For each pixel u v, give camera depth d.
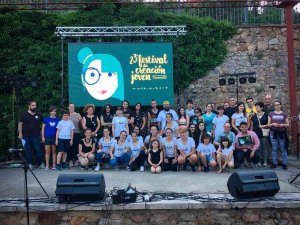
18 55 11.27
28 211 5.12
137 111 9.51
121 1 11.73
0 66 11.20
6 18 11.29
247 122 8.59
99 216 5.42
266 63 11.64
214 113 9.20
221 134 8.34
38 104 11.12
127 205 5.37
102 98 10.69
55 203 5.42
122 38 11.63
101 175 5.56
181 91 11.61
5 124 10.74
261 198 5.52
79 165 8.94
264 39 11.70
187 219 5.45
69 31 11.29
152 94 10.80
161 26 10.72
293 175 7.39
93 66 10.70
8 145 10.51
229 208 5.41
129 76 10.77
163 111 9.52
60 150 8.38
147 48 10.84
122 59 10.77
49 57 11.33
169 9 12.00
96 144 8.55
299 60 11.65
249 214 5.48
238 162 8.30
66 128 8.46
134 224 5.43
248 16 12.10
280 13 11.96
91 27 10.64
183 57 11.59
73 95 10.62
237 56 11.68
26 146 8.55
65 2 11.20
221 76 11.05
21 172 8.04
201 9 12.10
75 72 10.66
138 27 10.74
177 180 7.02
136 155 8.12
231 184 5.64
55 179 7.23
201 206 5.39
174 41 11.58
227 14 12.07
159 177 7.34
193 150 7.99
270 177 5.55
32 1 11.77
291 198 5.55
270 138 8.34
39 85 11.18
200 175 7.53
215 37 11.66
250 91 11.58
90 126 8.95
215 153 7.94
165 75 10.84
